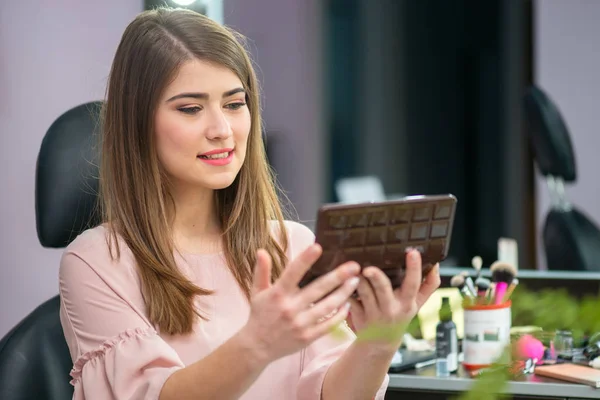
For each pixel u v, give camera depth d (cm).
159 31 213
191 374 178
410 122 775
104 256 215
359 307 171
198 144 208
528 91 458
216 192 232
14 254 338
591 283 300
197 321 217
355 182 730
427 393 259
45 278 347
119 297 210
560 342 273
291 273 152
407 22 766
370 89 758
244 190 228
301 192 708
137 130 215
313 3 707
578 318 202
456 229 798
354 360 198
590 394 244
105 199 223
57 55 340
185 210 226
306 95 707
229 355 166
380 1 755
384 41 760
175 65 208
